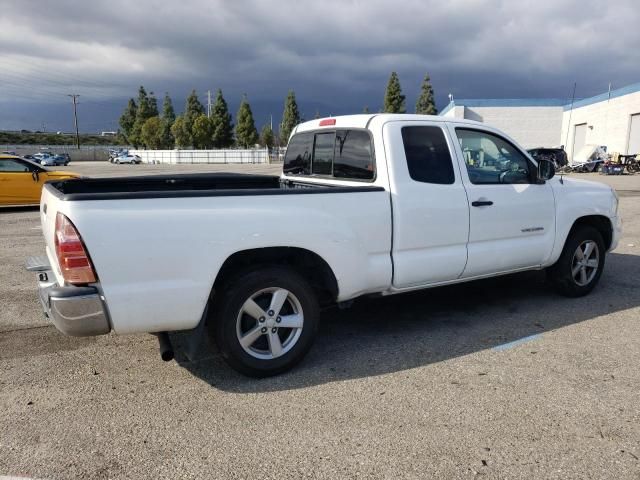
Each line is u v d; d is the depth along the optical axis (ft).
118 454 9.52
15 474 8.92
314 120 17.54
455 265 15.17
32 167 46.21
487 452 9.48
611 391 11.76
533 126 146.61
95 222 10.35
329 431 10.23
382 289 14.16
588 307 17.89
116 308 10.69
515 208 16.34
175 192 11.12
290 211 12.21
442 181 14.83
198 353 14.25
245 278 12.01
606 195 19.35
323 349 14.46
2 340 15.26
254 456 9.43
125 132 341.62
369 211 13.38
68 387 12.25
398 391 11.88
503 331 15.65
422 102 203.41
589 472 8.91
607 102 125.49
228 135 289.12
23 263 25.23
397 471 8.96
